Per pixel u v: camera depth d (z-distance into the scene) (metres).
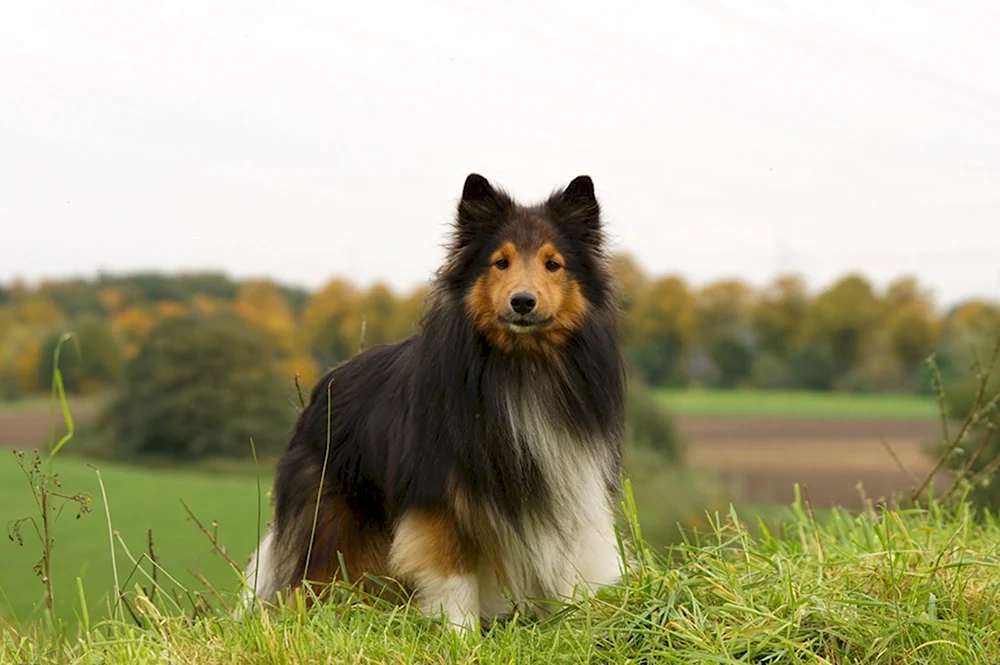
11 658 4.61
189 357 39.34
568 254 5.43
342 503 5.76
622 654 4.52
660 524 9.04
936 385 7.71
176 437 38.44
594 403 5.41
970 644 4.36
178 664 4.37
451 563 5.23
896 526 6.22
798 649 4.43
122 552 17.69
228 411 38.44
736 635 4.46
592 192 5.61
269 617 4.82
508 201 5.57
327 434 5.85
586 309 5.40
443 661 4.50
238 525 22.00
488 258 5.34
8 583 15.14
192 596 5.73
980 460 12.46
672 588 4.90
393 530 5.42
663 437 23.53
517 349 5.23
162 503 25.36
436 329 5.34
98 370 44.12
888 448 8.46
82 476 29.09
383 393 5.68
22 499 23.86
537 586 5.38
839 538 6.41
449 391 5.20
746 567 5.21
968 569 5.18
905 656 4.39
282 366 45.06
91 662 4.53
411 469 5.27
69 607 5.76
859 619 4.60
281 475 6.05
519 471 5.19
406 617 4.95
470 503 5.16
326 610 4.94
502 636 4.75
